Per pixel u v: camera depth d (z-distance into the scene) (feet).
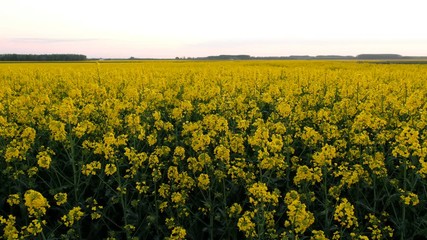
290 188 21.99
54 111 32.09
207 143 22.40
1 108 34.22
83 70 82.74
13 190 22.41
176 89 53.36
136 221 19.54
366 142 23.95
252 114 33.45
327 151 19.31
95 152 21.56
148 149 28.17
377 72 76.89
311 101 41.73
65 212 20.20
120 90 53.72
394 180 19.72
